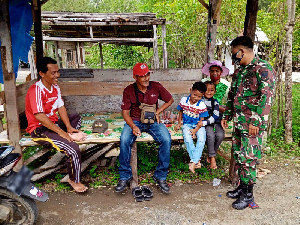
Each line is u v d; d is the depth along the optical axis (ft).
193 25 24.95
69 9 89.86
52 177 12.88
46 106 11.07
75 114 12.75
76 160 10.68
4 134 12.10
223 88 13.14
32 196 8.47
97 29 32.86
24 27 13.57
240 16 23.39
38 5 15.06
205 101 11.95
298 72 52.42
